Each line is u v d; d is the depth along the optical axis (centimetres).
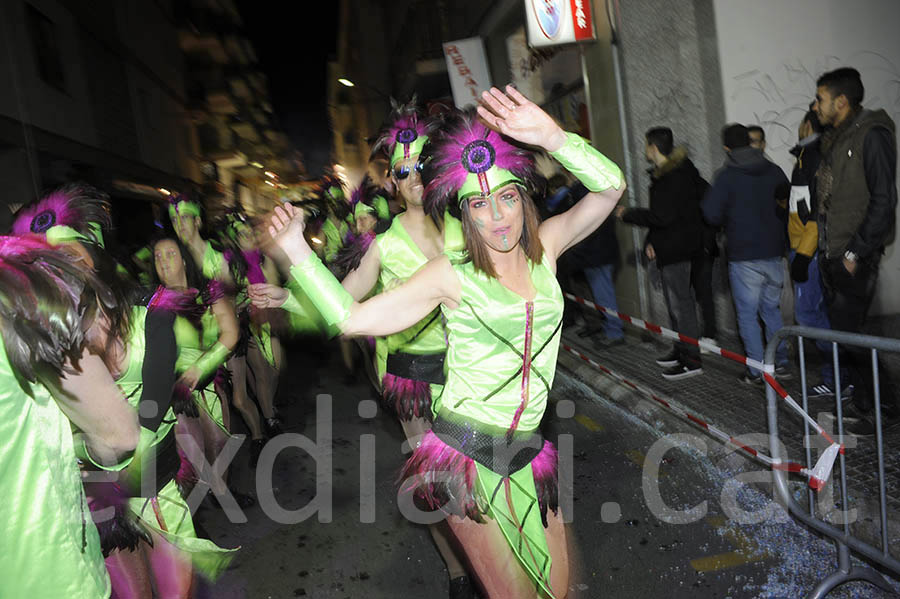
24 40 1086
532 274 229
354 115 3253
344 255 354
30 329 162
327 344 981
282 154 5734
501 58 1209
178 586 264
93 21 1440
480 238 218
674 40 703
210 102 3509
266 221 214
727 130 518
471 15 1293
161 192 1717
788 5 656
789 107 671
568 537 382
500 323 223
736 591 319
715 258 690
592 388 638
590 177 228
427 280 223
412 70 1758
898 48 654
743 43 664
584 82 849
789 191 512
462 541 240
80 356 173
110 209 270
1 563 165
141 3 1952
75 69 1310
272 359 592
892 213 405
